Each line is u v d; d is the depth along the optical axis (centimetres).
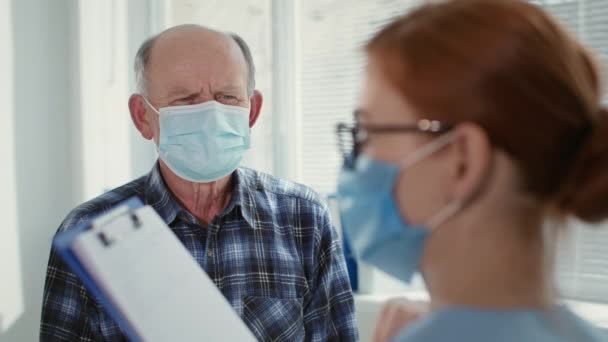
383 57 55
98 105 194
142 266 74
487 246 51
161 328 72
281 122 202
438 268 55
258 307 133
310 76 200
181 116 129
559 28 54
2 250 167
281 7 199
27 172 174
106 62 198
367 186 58
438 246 54
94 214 132
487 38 50
